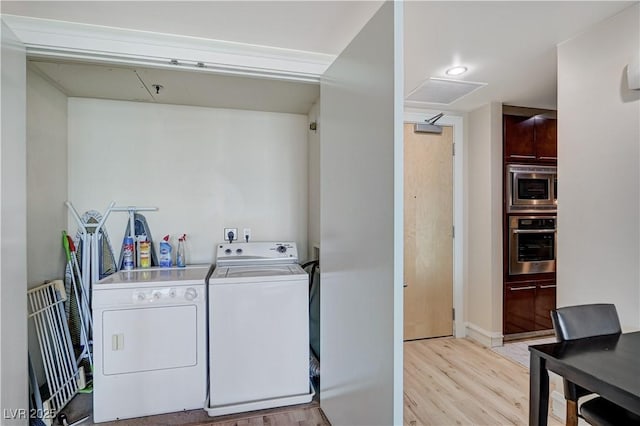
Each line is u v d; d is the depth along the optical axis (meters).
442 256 3.35
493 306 3.09
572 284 1.93
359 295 1.56
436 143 3.32
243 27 1.73
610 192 1.73
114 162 2.73
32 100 2.16
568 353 1.31
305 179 3.13
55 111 2.44
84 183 2.67
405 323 3.26
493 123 3.06
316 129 2.72
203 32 1.78
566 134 1.95
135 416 2.05
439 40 1.89
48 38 1.67
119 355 2.03
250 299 2.20
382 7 1.35
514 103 3.06
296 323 2.27
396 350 1.28
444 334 3.36
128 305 2.05
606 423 1.32
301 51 1.99
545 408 1.36
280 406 2.19
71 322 2.42
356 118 1.59
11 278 1.51
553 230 3.35
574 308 1.55
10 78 1.51
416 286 3.28
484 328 3.17
